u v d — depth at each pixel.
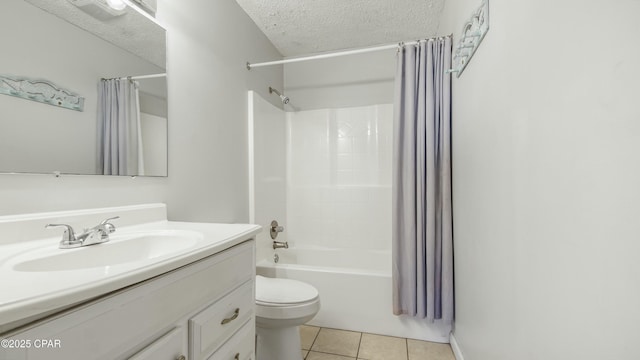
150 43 1.19
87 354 0.45
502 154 0.94
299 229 2.72
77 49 0.91
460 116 1.53
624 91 0.45
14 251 0.69
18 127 0.77
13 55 0.76
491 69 1.03
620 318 0.46
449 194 1.72
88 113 0.94
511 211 0.87
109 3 1.02
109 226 0.88
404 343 1.78
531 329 0.75
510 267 0.89
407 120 1.88
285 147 2.74
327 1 1.90
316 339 1.82
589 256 0.53
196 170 1.48
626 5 0.44
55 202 0.86
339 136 2.66
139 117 1.13
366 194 2.59
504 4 0.91
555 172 0.64
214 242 0.77
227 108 1.78
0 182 0.75
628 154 0.44
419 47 1.87
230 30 1.83
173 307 0.62
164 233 0.95
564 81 0.60
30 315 0.38
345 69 2.67
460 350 1.56
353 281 1.91
